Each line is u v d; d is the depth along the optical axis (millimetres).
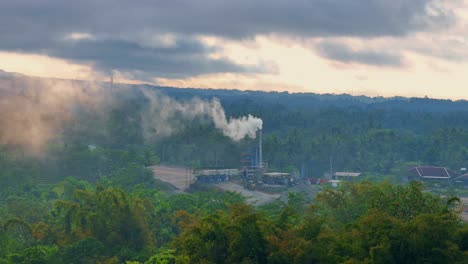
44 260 134500
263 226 102562
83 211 153125
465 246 88625
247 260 96500
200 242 103750
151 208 178250
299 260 95188
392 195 115312
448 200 108875
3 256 140250
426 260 85562
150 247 145000
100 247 139250
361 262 86000
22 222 154250
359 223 97688
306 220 108750
